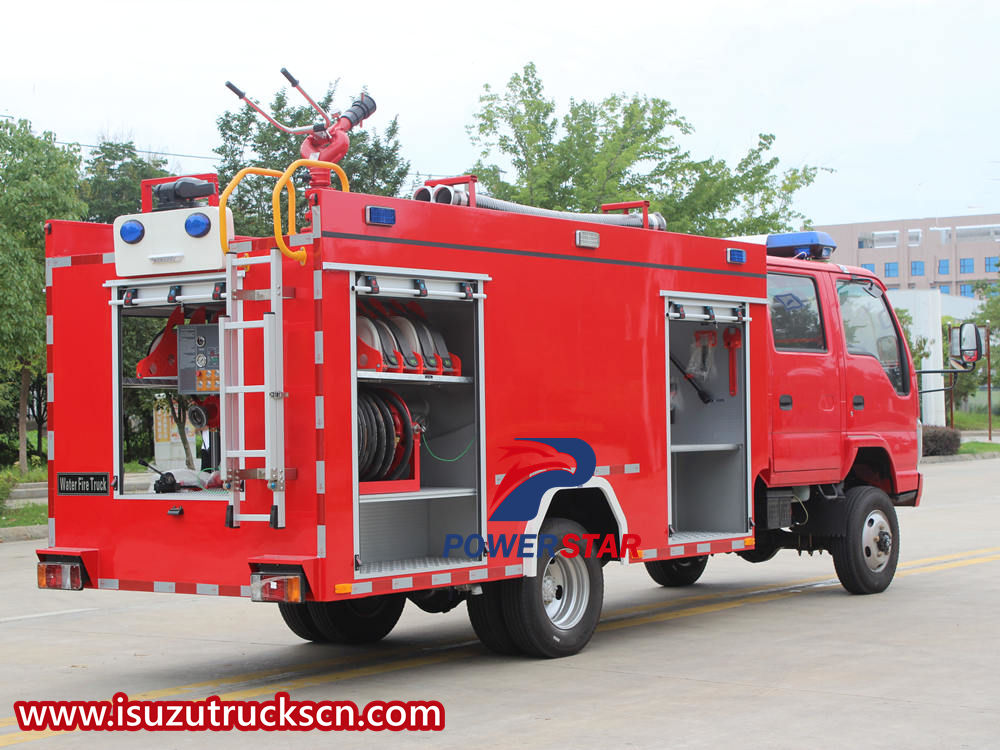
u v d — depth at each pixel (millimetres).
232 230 7172
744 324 9656
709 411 9859
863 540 10805
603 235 8469
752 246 9773
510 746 5867
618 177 25188
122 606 11164
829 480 10523
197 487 7664
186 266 7133
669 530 9016
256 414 6910
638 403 8711
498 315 7695
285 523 6770
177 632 9688
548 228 8062
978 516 18062
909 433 11531
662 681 7344
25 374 29500
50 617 10508
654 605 10641
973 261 122125
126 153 40781
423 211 7250
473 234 7551
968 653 8109
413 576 7125
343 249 6789
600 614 9266
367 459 7090
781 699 6793
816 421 10414
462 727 6293
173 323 7828
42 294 22031
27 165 22219
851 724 6195
